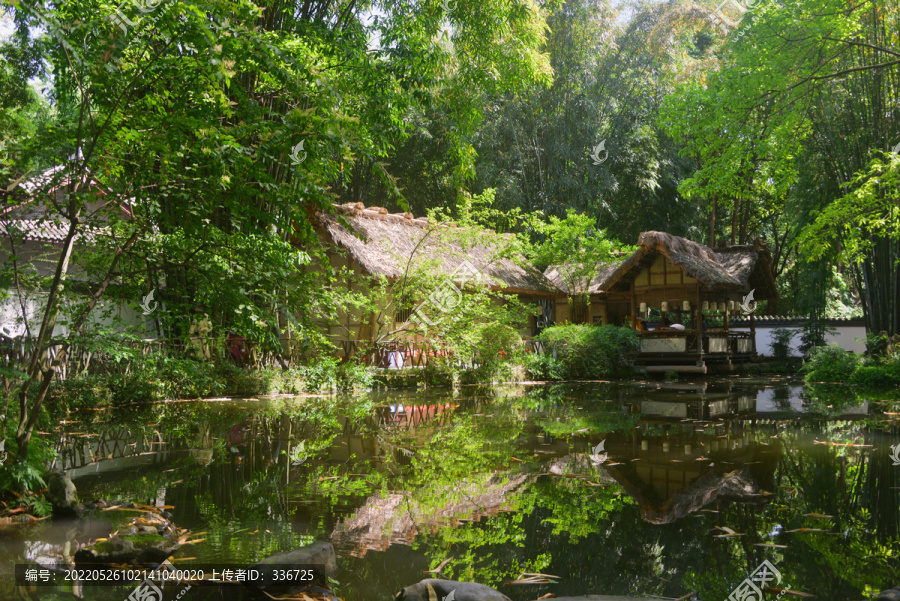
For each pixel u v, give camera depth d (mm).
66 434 6727
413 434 6980
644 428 7531
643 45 26172
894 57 15102
